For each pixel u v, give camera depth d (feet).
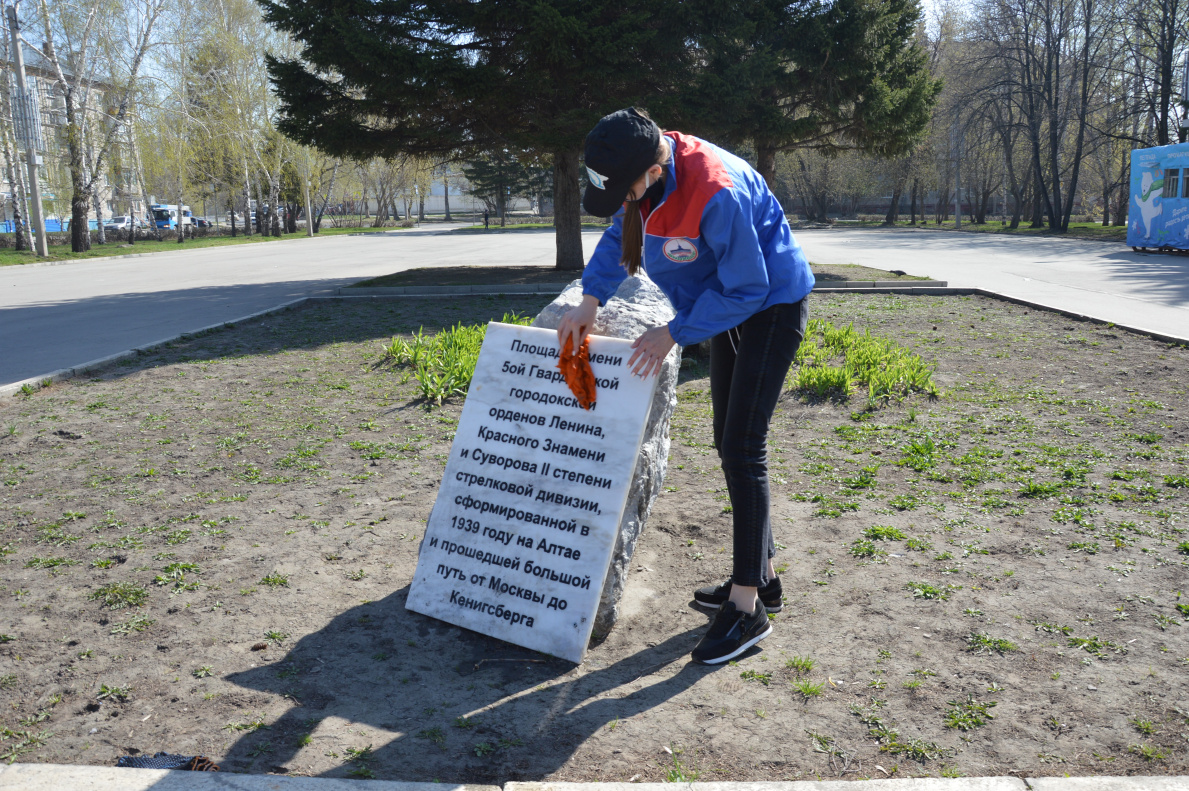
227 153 152.87
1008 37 140.26
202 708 8.23
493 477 10.09
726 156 8.43
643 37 48.88
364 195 260.01
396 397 22.15
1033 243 103.65
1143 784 6.61
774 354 8.85
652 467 10.41
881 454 16.97
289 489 15.06
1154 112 124.36
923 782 6.67
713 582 11.17
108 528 13.21
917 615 10.01
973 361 26.32
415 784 6.76
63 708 8.25
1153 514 13.12
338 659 9.21
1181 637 9.30
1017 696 8.23
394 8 48.98
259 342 31.42
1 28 97.71
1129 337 30.04
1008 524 12.92
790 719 7.97
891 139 62.03
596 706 8.29
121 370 26.30
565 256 61.00
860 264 66.44
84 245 107.34
